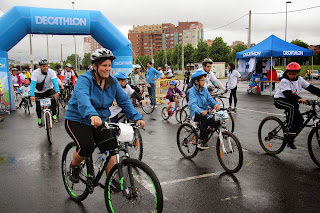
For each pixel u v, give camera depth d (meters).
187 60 75.38
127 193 2.70
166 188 3.89
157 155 5.44
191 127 5.01
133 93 5.59
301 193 3.66
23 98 12.05
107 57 2.74
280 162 4.86
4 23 10.53
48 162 5.09
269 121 5.31
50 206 3.41
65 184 3.65
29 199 3.60
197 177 4.27
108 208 2.91
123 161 2.74
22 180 4.24
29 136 7.20
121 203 2.86
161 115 10.19
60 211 3.29
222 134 4.50
